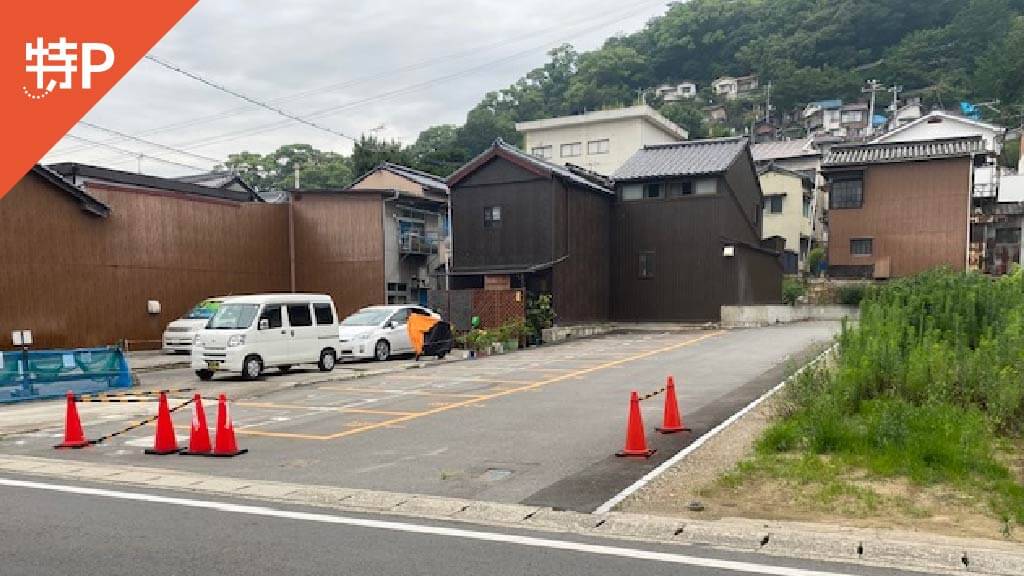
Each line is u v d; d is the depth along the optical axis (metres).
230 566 4.65
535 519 5.55
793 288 34.34
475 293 23.09
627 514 5.52
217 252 23.84
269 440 8.92
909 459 6.33
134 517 5.77
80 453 8.45
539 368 16.23
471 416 10.19
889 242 33.62
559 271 25.83
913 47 68.50
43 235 19.08
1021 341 8.88
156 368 18.20
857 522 5.17
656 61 82.00
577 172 29.73
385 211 28.36
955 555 4.55
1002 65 56.28
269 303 16.03
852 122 64.12
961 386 8.13
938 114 45.50
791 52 76.38
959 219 32.34
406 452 8.02
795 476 6.22
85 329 19.98
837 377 8.72
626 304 29.36
